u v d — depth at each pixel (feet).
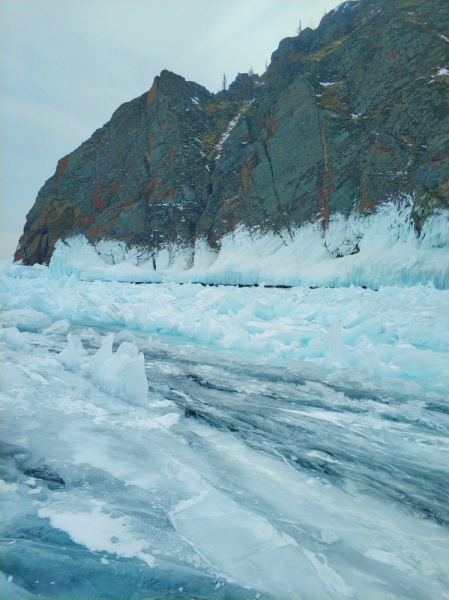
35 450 7.47
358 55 97.30
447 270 54.44
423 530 5.64
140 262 113.50
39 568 4.53
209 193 116.88
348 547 5.16
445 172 62.23
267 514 5.81
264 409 10.67
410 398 11.86
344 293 46.11
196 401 11.13
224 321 24.53
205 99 138.82
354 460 7.80
